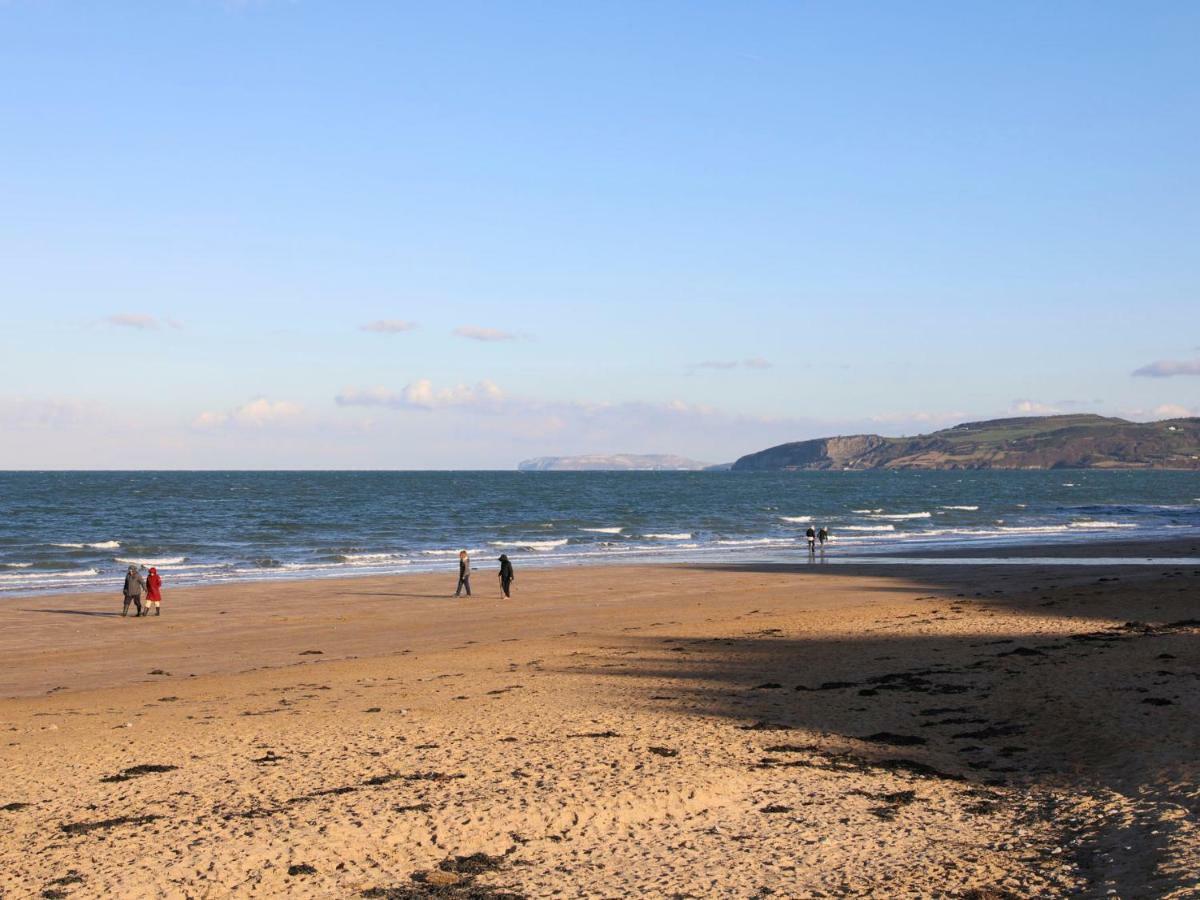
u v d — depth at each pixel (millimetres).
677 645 27094
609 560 57125
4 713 20016
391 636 30703
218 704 20391
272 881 9844
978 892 9336
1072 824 11281
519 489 185500
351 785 13273
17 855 10711
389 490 173500
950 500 147875
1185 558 53438
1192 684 18438
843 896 9328
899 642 26250
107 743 16578
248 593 41406
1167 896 8758
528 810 11922
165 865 10258
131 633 31453
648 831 11336
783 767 14039
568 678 22266
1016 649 23719
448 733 16547
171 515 98750
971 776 13664
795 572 48531
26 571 51656
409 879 9883
